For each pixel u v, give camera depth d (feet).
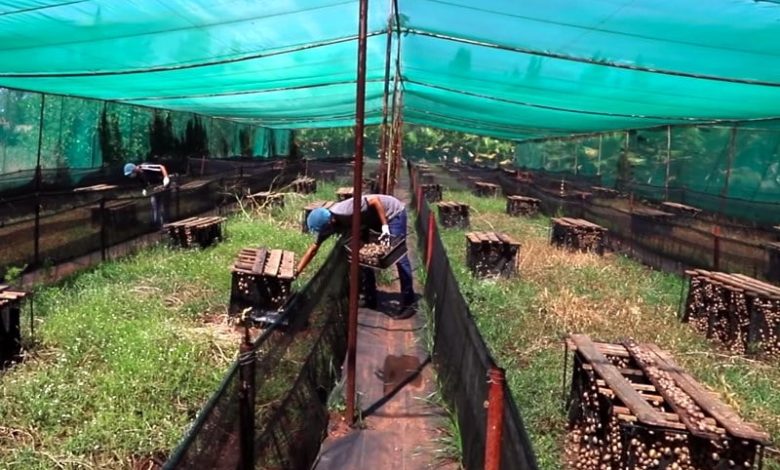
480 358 11.14
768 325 19.44
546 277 28.40
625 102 28.78
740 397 16.28
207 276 25.07
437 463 12.91
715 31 15.38
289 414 12.11
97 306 20.36
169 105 43.47
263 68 25.95
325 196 57.26
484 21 18.57
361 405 15.49
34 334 17.94
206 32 18.94
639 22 15.65
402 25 22.27
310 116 58.18
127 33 18.24
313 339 15.07
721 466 10.64
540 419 14.58
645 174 46.42
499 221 49.39
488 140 131.75
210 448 8.37
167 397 14.51
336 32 21.09
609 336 20.45
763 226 28.68
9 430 12.98
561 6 15.38
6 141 35.17
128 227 30.60
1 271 22.15
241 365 9.71
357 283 14.26
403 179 96.37
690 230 30.94
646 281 29.17
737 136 33.73
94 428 13.01
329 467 12.83
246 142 79.36
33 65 23.27
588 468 12.48
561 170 74.08
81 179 38.75
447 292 17.31
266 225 38.42
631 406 11.05
